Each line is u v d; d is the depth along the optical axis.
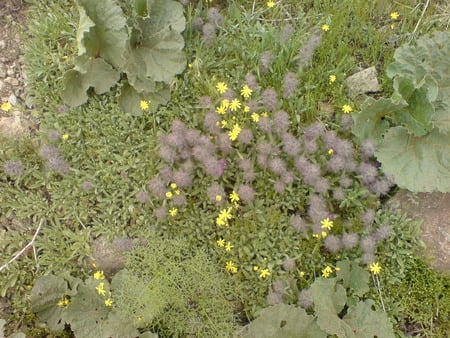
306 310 0.85
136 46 0.90
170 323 0.83
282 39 0.90
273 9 0.96
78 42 0.83
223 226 0.86
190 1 0.95
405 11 0.96
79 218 0.87
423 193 0.89
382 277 0.86
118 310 0.82
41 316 0.85
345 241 0.83
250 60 0.92
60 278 0.84
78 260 0.86
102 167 0.88
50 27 0.91
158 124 0.90
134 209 0.87
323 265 0.86
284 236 0.86
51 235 0.87
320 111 0.91
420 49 0.87
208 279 0.83
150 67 0.89
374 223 0.87
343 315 0.86
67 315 0.83
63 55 0.91
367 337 0.81
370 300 0.83
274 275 0.85
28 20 0.94
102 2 0.84
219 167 0.84
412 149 0.88
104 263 0.87
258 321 0.81
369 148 0.87
